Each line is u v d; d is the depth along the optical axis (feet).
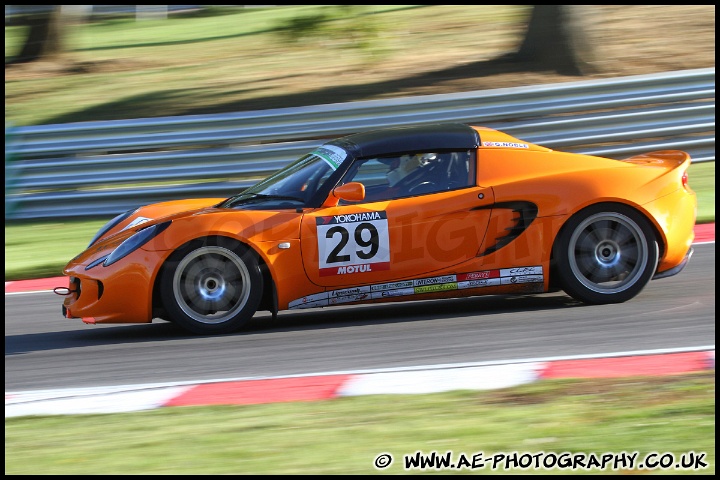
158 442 36.73
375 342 53.16
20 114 145.48
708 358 44.88
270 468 33.04
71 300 58.13
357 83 145.38
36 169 102.22
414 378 44.45
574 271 57.57
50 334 61.98
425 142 58.95
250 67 166.81
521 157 59.00
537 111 104.99
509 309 59.98
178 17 268.62
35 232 97.40
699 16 170.09
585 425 35.88
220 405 41.68
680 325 52.24
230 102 140.87
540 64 142.61
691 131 106.22
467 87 135.13
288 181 60.39
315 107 104.47
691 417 36.14
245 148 103.45
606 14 181.16
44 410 42.70
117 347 56.08
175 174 103.35
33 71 175.52
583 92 105.29
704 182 98.53
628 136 105.40
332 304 57.06
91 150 103.09
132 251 55.57
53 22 184.55
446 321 57.72
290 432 37.14
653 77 105.70
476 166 58.29
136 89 156.15
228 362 50.34
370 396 41.73
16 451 36.63
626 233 57.82
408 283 57.00
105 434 38.27
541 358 46.93
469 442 34.76
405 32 188.24
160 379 47.62
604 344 49.08
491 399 40.09
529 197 57.21
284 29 155.63
